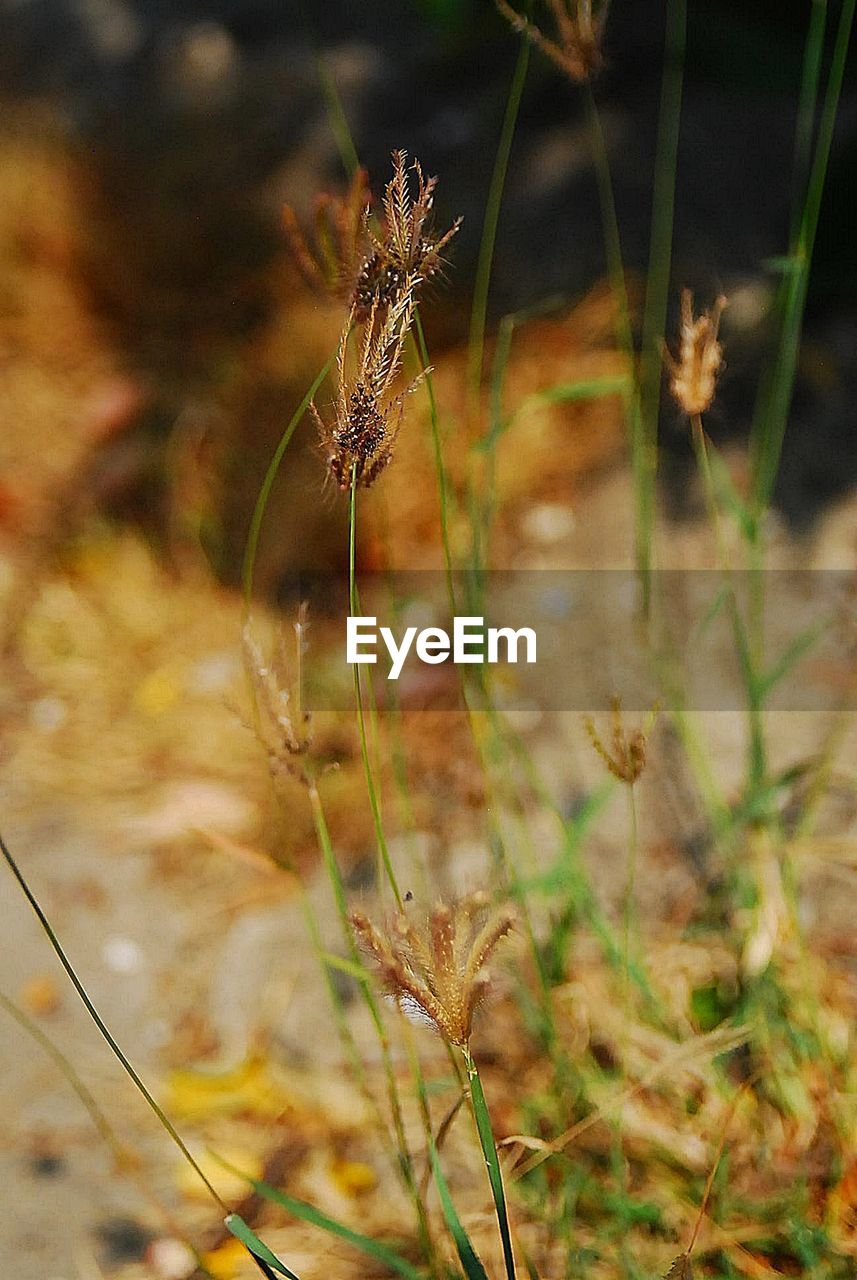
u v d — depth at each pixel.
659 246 1.77
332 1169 1.20
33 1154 1.22
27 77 2.39
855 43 1.87
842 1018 1.19
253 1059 1.25
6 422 1.80
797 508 1.57
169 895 1.35
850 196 1.72
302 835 1.36
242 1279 1.14
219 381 1.76
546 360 1.71
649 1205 1.12
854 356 1.68
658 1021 1.20
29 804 1.41
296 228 1.02
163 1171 1.21
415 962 0.93
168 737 1.45
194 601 1.58
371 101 2.10
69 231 1.95
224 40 2.29
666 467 1.64
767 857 1.22
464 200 1.91
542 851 1.33
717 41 1.95
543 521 1.61
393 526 1.59
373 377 0.93
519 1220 1.15
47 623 1.58
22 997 1.30
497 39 2.11
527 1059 1.22
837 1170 1.12
